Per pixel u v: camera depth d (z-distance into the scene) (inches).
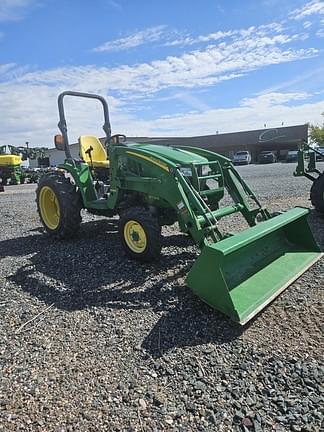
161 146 186.1
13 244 211.0
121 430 72.0
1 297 135.0
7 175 809.5
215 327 108.0
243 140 1624.0
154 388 83.4
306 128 1565.0
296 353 93.7
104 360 94.4
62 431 72.2
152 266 159.0
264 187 452.8
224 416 74.4
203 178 159.3
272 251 145.9
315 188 249.0
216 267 108.2
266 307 117.8
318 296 123.8
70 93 211.2
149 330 108.1
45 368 92.0
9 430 72.8
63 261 172.1
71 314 120.0
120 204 179.5
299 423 72.0
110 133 231.3
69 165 205.3
